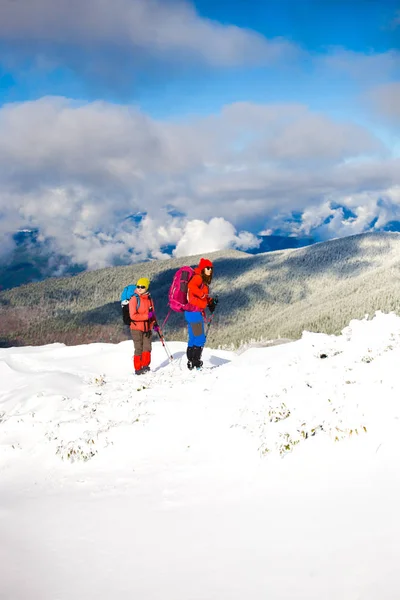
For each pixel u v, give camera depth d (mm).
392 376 5738
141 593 2947
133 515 4316
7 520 4484
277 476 4648
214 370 9086
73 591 3020
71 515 4484
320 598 2703
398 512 3553
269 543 3422
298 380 6703
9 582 3174
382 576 2826
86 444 6375
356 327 8617
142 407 7273
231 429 5965
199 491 4699
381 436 4750
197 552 3439
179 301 9602
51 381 9703
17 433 7285
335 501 3914
